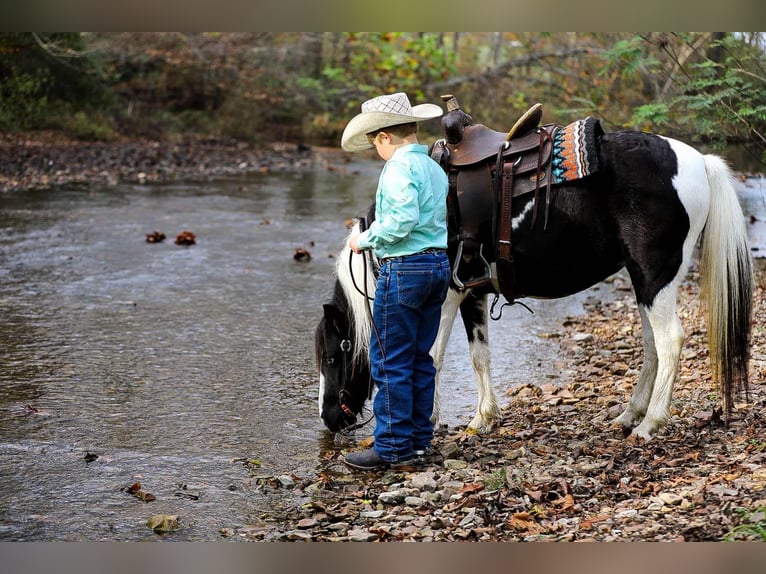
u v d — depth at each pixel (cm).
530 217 429
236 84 2308
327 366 464
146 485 403
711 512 339
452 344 669
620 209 416
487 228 439
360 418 506
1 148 1681
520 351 648
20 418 486
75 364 585
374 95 2116
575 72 1415
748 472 370
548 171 423
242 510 379
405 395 417
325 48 2283
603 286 861
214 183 1535
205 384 554
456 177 442
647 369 457
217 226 1124
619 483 383
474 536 344
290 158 1948
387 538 347
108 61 2203
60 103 1981
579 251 432
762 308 669
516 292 454
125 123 2102
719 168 423
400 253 405
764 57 739
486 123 1897
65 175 1509
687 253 420
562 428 472
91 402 515
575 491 379
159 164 1723
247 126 2223
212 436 468
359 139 421
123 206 1246
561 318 743
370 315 419
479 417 476
